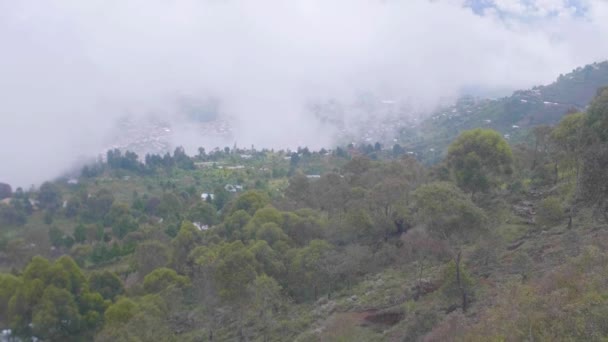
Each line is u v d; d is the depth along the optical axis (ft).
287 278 126.93
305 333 95.50
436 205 86.99
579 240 88.22
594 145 81.51
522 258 89.45
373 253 131.95
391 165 187.21
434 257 108.37
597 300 50.26
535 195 139.23
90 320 123.75
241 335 105.81
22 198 345.51
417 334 75.77
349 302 105.60
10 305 119.65
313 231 154.71
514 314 54.24
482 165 132.05
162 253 176.04
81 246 228.63
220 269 107.24
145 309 110.32
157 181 400.88
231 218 184.44
